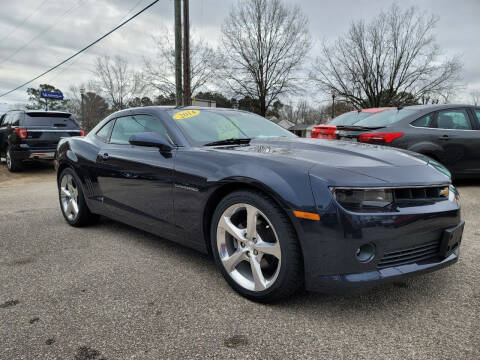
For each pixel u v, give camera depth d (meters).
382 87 28.00
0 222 4.08
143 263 2.74
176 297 2.17
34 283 2.38
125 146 3.18
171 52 25.69
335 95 29.25
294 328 1.82
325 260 1.80
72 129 9.88
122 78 36.69
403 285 2.33
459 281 2.38
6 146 9.91
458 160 5.56
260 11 29.16
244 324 1.86
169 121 2.83
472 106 5.79
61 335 1.76
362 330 1.80
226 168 2.20
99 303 2.10
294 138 3.00
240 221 2.27
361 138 5.50
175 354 1.61
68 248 3.12
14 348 1.65
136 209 2.97
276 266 2.07
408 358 1.58
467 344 1.67
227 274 2.24
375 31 26.92
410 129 5.38
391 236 1.82
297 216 1.82
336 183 1.80
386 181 1.86
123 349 1.65
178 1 13.17
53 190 6.75
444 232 2.03
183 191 2.47
